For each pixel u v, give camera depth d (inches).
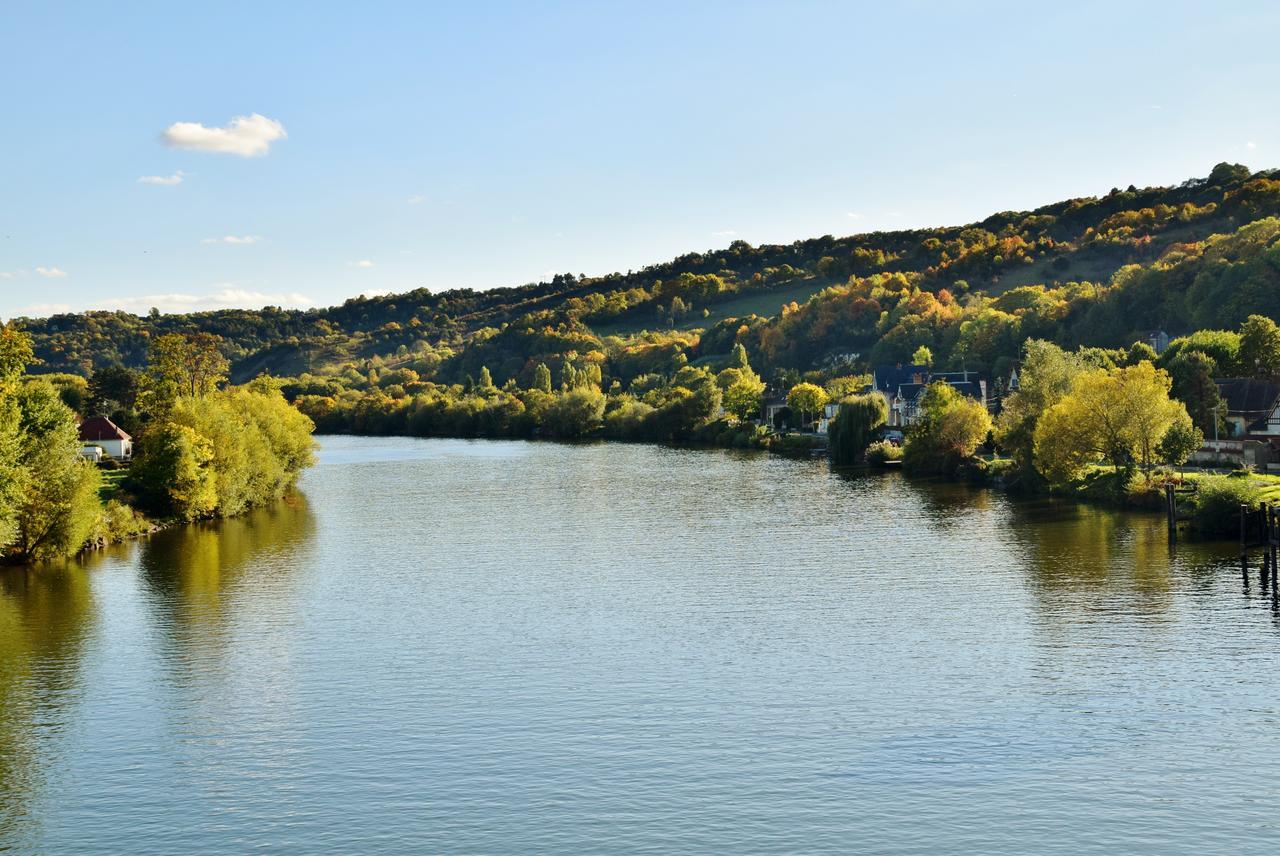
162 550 3464.6
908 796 1542.8
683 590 2800.2
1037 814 1480.1
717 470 5851.4
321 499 4832.7
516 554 3356.3
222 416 4387.3
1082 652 2164.1
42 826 1502.2
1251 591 2591.0
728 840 1425.9
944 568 2965.1
